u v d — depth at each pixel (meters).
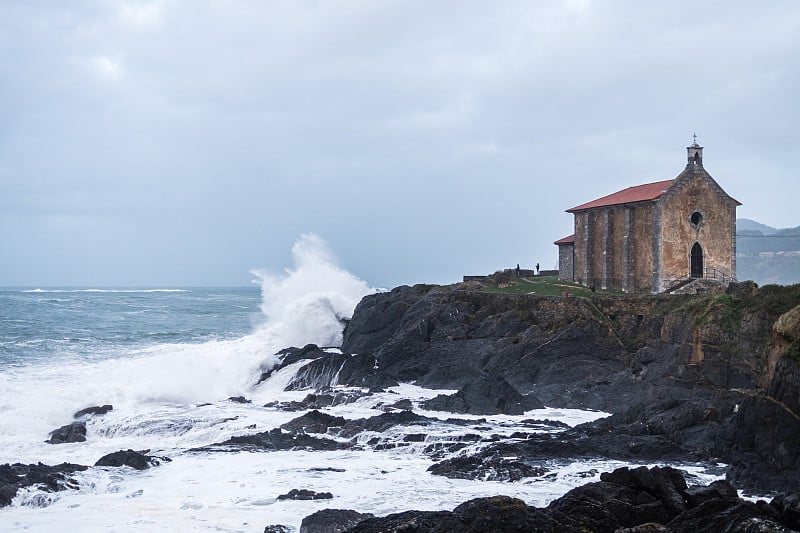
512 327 60.38
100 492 30.59
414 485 30.80
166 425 43.72
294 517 27.00
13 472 31.94
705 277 64.81
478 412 45.53
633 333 55.88
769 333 44.69
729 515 20.84
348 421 42.56
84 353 70.38
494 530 20.84
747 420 33.41
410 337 63.00
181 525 26.30
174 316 124.19
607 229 69.75
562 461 33.62
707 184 64.81
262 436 39.72
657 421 38.41
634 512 22.81
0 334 83.81
